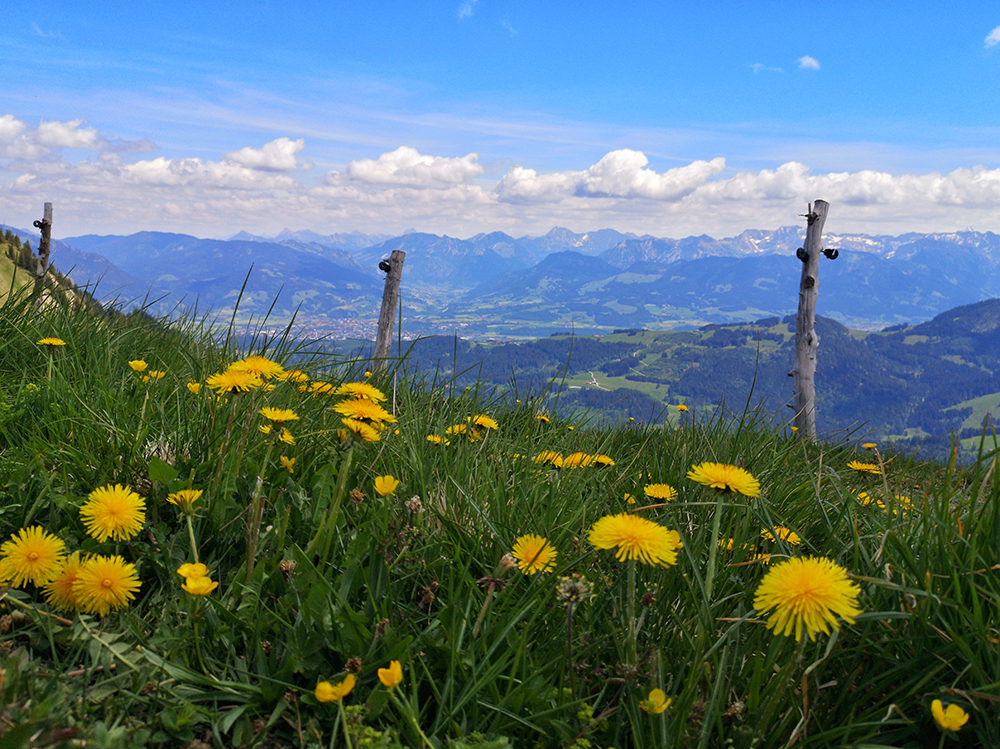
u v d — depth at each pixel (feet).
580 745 1.77
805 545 2.56
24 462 2.45
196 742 1.83
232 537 2.32
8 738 1.48
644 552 1.67
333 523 2.16
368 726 1.82
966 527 2.09
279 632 2.05
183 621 2.02
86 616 1.98
